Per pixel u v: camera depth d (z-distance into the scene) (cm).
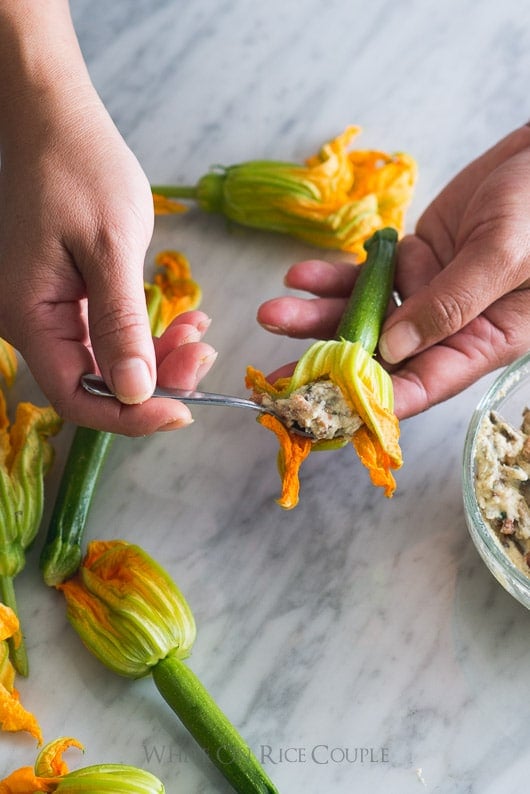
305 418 52
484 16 72
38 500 57
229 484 60
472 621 56
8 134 55
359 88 71
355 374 52
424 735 54
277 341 64
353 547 58
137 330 50
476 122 69
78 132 54
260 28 72
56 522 57
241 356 63
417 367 58
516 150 62
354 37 72
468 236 59
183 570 58
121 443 61
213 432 61
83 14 73
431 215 64
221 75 71
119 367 49
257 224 66
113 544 57
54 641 56
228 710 54
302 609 57
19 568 57
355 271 63
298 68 71
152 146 69
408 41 72
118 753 54
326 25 72
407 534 58
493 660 55
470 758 53
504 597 56
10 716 53
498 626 56
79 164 53
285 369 57
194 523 59
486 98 70
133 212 53
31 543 57
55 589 57
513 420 57
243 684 55
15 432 59
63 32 57
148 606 54
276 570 58
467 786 52
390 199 65
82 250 52
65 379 52
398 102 70
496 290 56
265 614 57
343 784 53
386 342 56
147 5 73
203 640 56
